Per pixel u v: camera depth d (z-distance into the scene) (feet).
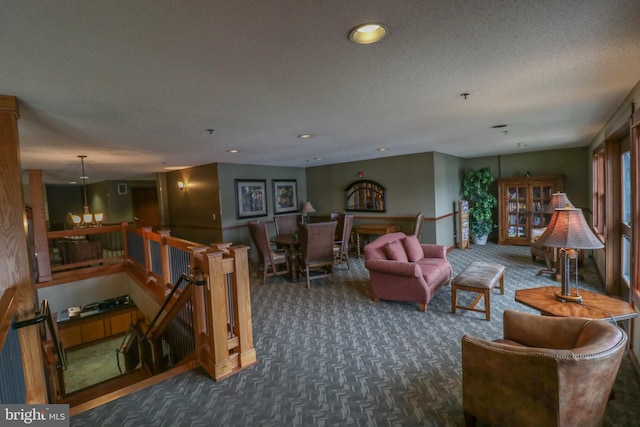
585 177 23.29
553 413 5.24
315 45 5.68
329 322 12.15
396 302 13.97
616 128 11.10
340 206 27.17
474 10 4.72
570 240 7.98
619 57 6.63
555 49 6.18
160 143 14.37
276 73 6.91
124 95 7.88
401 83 7.84
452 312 12.48
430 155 21.77
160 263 14.90
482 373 6.08
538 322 6.97
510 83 8.10
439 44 5.82
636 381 7.85
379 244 14.38
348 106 9.70
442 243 23.18
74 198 41.32
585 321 6.43
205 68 6.50
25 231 7.71
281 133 13.42
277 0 4.26
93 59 5.86
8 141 7.51
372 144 17.31
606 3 4.60
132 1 4.12
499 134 15.85
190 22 4.75
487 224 25.91
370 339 10.64
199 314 9.35
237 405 7.57
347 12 4.66
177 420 7.11
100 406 7.60
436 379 8.32
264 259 17.95
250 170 25.30
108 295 19.03
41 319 7.31
